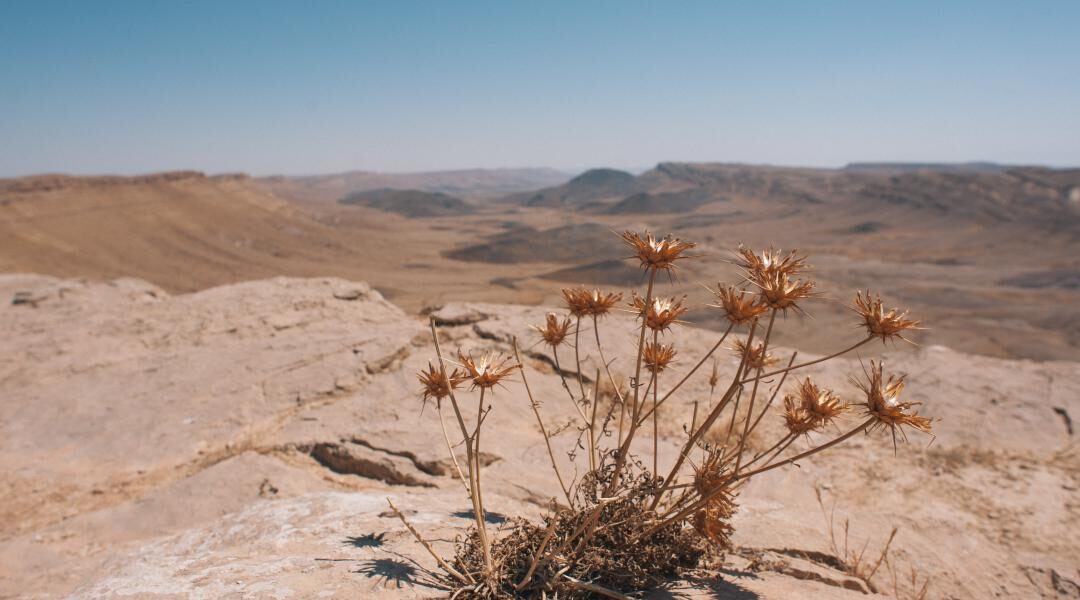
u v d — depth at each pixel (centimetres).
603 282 7231
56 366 926
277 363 845
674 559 312
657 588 296
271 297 1134
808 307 4397
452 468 552
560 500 471
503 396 706
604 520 287
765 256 249
